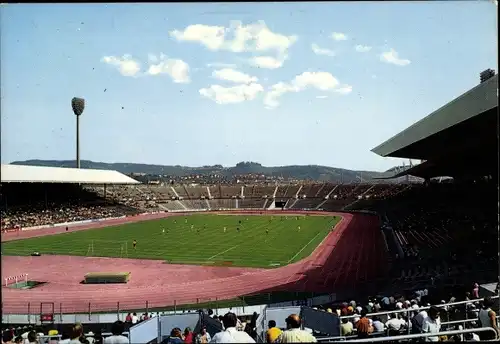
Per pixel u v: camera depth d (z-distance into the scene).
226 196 149.12
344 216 101.00
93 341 17.56
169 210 129.00
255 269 40.28
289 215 108.62
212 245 55.91
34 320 24.16
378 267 39.03
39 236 67.25
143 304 29.27
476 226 41.81
